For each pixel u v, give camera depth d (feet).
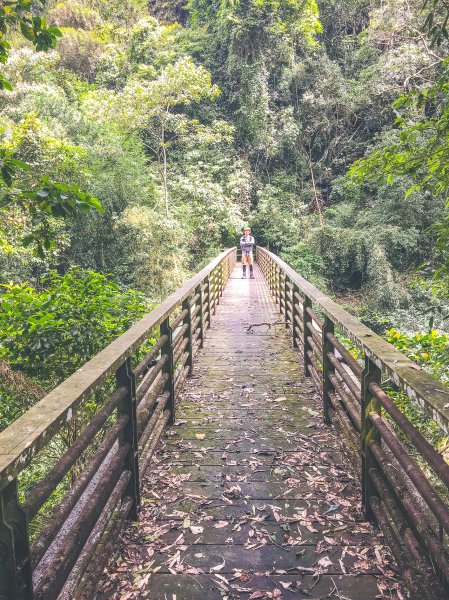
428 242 60.34
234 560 7.57
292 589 6.90
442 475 4.99
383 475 8.14
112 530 7.43
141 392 9.46
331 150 81.10
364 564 7.38
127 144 62.95
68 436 16.83
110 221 54.75
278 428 12.77
